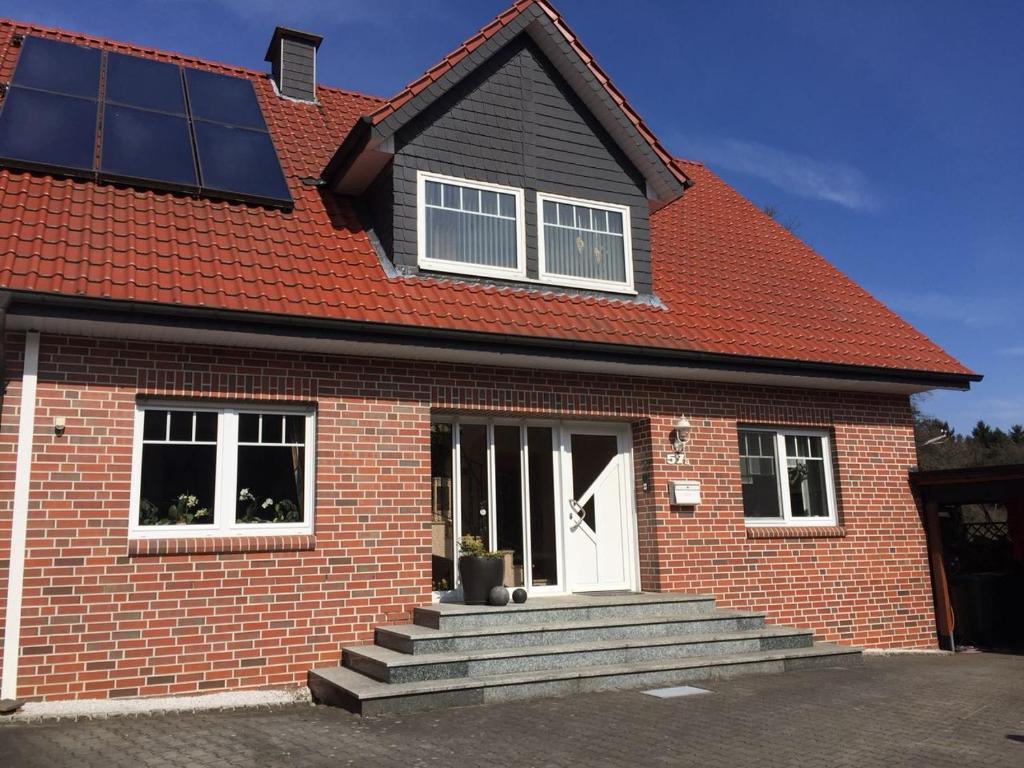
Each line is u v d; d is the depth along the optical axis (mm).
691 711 7133
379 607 8844
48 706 7168
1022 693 8125
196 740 6238
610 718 6883
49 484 7590
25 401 7617
